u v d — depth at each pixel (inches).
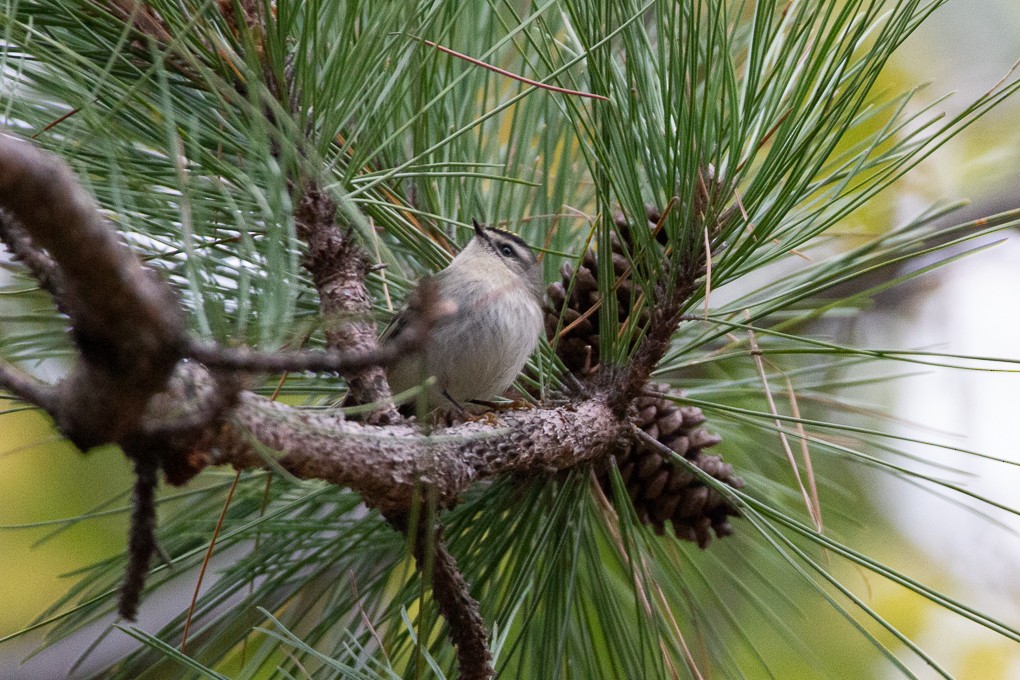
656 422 216.1
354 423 153.6
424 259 225.8
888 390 322.3
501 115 249.8
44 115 168.2
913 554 319.9
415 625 172.6
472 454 174.7
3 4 163.0
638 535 225.8
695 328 243.6
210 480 235.5
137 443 114.7
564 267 231.8
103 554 335.9
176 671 196.1
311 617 215.8
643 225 192.7
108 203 164.7
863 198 194.7
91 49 182.1
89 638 300.4
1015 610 313.4
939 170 364.5
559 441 190.1
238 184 169.8
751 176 224.4
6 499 334.0
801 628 292.0
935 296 345.7
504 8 236.5
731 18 213.8
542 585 193.8
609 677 223.8
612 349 207.8
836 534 258.7
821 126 175.9
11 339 181.3
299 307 212.1
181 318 103.7
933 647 313.9
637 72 192.2
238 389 111.0
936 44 378.6
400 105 193.5
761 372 211.6
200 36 177.2
